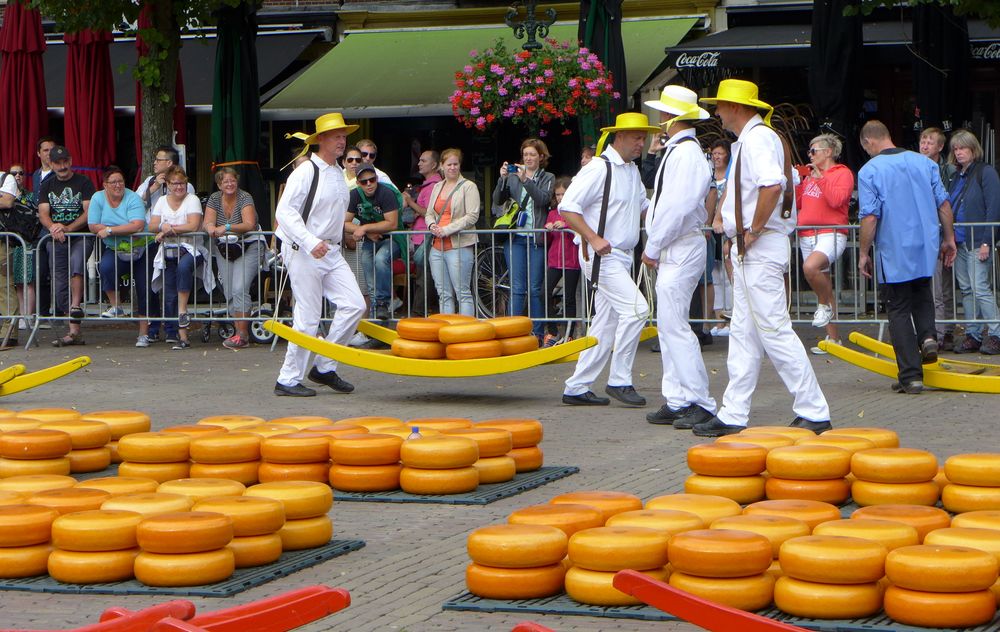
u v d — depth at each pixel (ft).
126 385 37.63
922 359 34.47
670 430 29.50
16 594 17.30
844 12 47.24
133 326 56.24
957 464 19.16
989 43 51.85
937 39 50.11
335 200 34.88
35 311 49.32
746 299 27.91
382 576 17.79
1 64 64.54
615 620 15.72
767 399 33.99
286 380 35.37
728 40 56.75
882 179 33.17
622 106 48.24
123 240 46.85
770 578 15.93
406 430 24.35
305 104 60.95
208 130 68.74
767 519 16.83
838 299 40.73
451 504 22.26
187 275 46.32
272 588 17.28
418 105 59.36
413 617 15.81
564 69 46.24
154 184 49.29
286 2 67.82
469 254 43.45
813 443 20.72
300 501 19.07
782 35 57.52
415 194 54.24
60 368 34.83
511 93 46.96
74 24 53.31
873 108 60.95
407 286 43.98
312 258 34.81
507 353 33.83
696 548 15.61
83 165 59.36
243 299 46.50
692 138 29.63
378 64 64.13
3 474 22.43
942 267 41.11
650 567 16.15
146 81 53.31
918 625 14.96
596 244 31.68
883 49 53.06
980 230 39.78
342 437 23.07
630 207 32.17
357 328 36.55
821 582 15.38
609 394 33.40
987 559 15.02
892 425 28.96
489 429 24.14
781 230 27.73
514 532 16.61
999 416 30.04
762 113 28.30
